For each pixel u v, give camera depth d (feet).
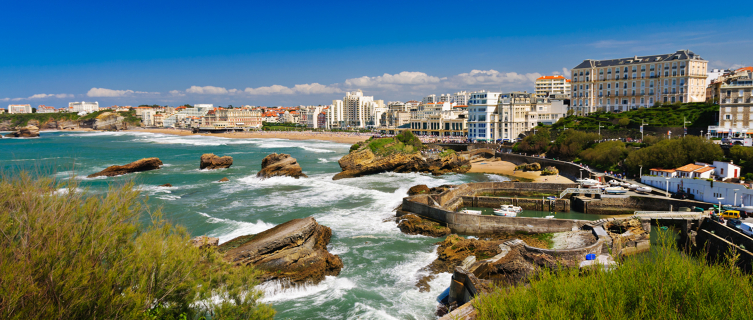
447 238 175.94
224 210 238.89
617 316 50.93
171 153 614.75
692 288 52.13
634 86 595.06
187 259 75.61
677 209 218.38
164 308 71.05
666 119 460.96
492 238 189.57
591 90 633.61
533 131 562.66
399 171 403.95
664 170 267.18
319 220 217.77
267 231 167.84
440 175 388.16
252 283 84.89
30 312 51.11
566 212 237.86
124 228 70.03
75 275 55.42
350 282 144.15
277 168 352.69
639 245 169.58
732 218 179.32
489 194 280.31
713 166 257.34
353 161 390.01
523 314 58.75
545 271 67.62
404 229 198.08
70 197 68.85
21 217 60.64
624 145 369.71
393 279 146.00
